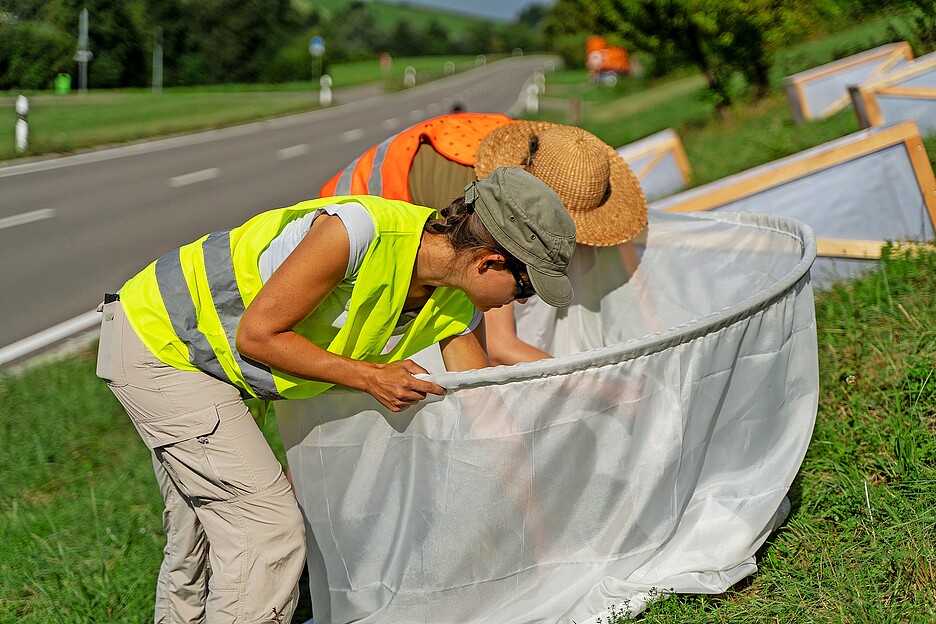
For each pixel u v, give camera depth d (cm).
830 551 275
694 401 248
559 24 7300
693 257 370
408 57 12356
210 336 236
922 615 243
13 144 1800
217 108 2992
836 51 1164
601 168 339
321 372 222
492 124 364
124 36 4222
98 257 938
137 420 250
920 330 378
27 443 457
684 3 1212
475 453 232
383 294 227
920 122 636
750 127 1088
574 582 250
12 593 331
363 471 247
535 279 219
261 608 240
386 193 339
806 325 283
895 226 469
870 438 322
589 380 232
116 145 1994
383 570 251
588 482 242
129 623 309
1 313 743
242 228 242
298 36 6266
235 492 241
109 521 377
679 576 258
